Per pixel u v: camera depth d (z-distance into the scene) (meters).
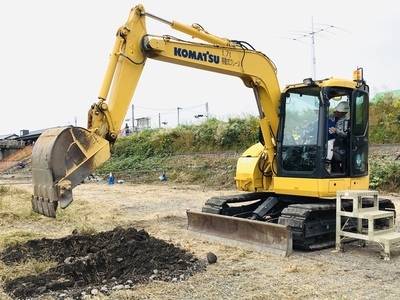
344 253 6.76
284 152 7.70
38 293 4.88
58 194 5.67
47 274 5.40
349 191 6.80
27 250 6.58
